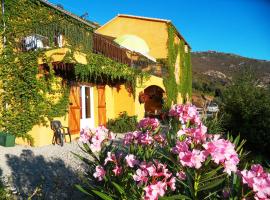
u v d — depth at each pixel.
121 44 19.59
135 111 16.47
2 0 11.47
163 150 3.10
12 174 6.70
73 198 5.17
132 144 3.29
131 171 2.82
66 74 12.05
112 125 15.28
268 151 10.45
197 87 54.00
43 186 5.85
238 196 2.08
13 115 11.05
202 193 2.48
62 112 11.70
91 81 14.16
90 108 14.41
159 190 2.20
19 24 11.91
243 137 11.16
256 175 1.96
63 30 11.76
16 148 10.04
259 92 11.97
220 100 13.02
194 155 2.14
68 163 7.96
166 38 23.97
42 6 12.92
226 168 2.18
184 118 2.86
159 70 21.12
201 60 121.31
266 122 10.58
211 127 4.59
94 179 3.34
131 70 15.27
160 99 23.36
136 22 24.84
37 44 11.68
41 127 10.80
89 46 12.78
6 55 11.33
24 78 10.91
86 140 3.14
